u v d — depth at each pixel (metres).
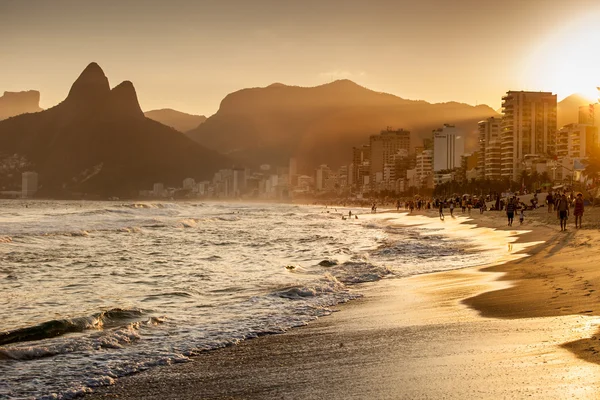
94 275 24.30
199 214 119.50
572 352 8.70
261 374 9.31
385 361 9.46
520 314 12.44
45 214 95.44
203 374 9.52
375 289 18.94
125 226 62.59
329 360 9.90
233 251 36.53
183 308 16.05
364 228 68.44
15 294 19.06
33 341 11.92
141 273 24.94
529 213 72.19
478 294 16.02
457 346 9.99
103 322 13.91
